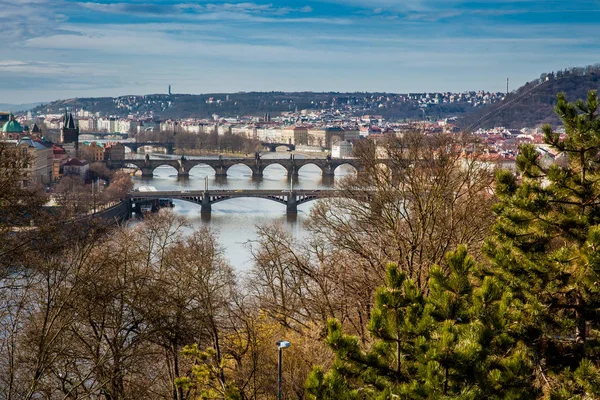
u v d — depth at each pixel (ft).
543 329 169.17
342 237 339.16
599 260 164.45
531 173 185.37
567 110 183.32
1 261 265.95
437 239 305.53
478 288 156.76
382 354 147.64
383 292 146.92
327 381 145.79
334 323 149.89
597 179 178.60
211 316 271.90
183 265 308.60
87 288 266.57
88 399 256.11
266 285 345.92
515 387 143.13
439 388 136.98
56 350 251.80
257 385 270.26
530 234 179.22
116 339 262.26
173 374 294.05
